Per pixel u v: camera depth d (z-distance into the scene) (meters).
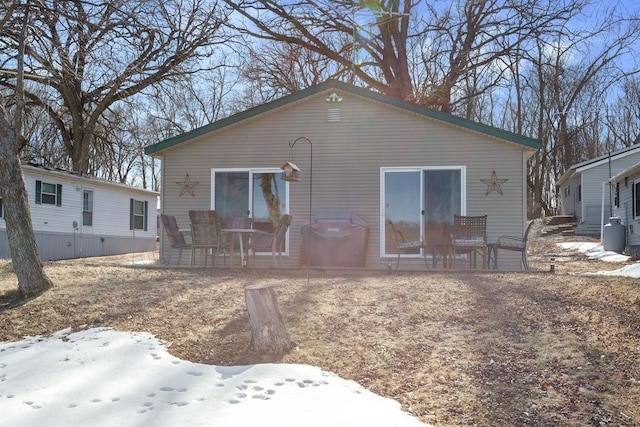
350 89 10.00
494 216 9.62
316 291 6.41
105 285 6.80
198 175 10.48
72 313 5.69
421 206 9.84
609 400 3.61
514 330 4.89
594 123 31.20
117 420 3.13
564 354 4.31
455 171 9.80
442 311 5.47
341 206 10.03
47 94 19.59
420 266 9.74
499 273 7.72
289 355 4.45
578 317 5.08
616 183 17.81
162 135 27.17
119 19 9.27
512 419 3.41
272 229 10.16
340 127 10.15
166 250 10.50
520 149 9.61
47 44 9.06
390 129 10.02
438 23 21.22
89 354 4.45
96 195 18.30
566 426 3.32
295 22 19.83
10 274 8.01
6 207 6.47
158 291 6.46
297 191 10.17
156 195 22.52
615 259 13.09
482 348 4.52
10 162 6.47
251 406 3.34
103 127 22.80
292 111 10.29
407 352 4.51
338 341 4.76
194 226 8.78
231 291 6.47
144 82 15.05
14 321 5.52
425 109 9.76
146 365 4.18
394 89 21.33
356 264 9.32
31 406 3.36
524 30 20.25
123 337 4.89
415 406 3.59
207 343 4.75
